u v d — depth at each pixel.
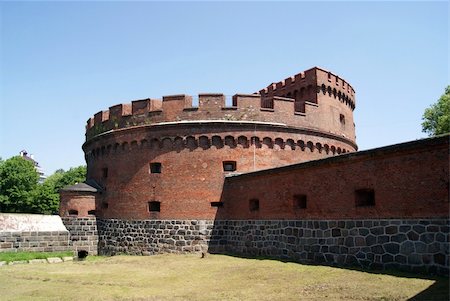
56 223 33.69
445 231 15.31
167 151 31.73
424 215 16.16
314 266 19.83
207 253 29.17
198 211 30.41
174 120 32.06
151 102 33.09
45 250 32.16
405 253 16.73
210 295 14.57
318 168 21.95
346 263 19.55
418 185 16.48
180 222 30.48
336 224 20.42
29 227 32.03
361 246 18.86
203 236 30.02
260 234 26.44
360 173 19.30
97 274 20.42
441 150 15.73
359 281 15.23
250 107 31.83
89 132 39.62
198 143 31.23
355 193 19.50
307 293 14.03
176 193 30.95
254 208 27.89
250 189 27.97
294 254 23.11
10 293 15.73
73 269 22.52
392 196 17.55
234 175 29.92
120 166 33.94
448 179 15.37
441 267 15.30
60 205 34.75
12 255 28.56
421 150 16.47
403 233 16.92
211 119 31.58
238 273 19.23
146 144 32.59
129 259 27.25
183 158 31.28
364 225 18.83
